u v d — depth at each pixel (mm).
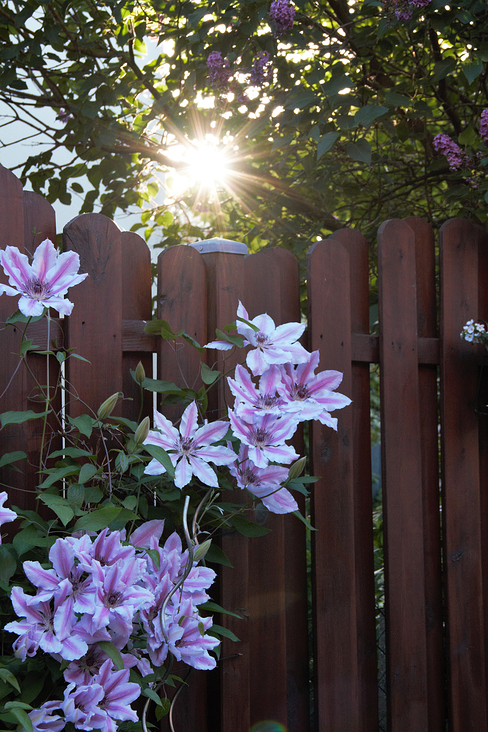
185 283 2789
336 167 3381
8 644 2477
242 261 2842
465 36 3230
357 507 2979
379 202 3533
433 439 3094
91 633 2383
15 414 2523
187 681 2750
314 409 2680
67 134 3600
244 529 2682
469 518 3080
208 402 2811
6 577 2438
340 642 2891
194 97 3494
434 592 3068
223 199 3838
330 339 2924
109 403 2559
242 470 2660
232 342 2701
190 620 2498
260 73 3219
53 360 2674
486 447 3145
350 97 3168
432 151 3551
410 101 3133
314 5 3391
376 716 2963
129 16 3457
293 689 2896
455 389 3082
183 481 2557
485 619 3109
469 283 3117
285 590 2896
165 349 2764
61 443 2676
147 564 2520
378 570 3590
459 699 3037
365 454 3000
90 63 3469
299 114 3229
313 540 2883
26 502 2635
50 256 2508
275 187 3557
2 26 3391
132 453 2537
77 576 2408
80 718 2371
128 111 3564
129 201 3697
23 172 3559
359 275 3008
